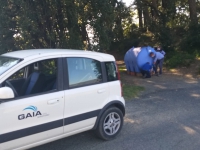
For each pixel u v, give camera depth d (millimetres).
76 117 4793
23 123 4148
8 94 3869
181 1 22141
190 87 10766
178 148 5188
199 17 21359
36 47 10312
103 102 5242
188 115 7180
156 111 7559
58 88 4598
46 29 10305
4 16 9672
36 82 4523
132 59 13414
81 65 5020
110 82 5395
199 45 17594
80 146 5246
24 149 4305
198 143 5414
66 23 10367
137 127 6285
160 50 13859
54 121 4492
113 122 5527
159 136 5758
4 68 4352
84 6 10227
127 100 8828
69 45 10031
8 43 10281
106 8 10266
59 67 4684
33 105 4242
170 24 21906
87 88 4957
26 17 9258
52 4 9727
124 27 25359
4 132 3969
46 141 4500
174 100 8773
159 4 24406
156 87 10867
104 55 5473
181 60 15406
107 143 5391
